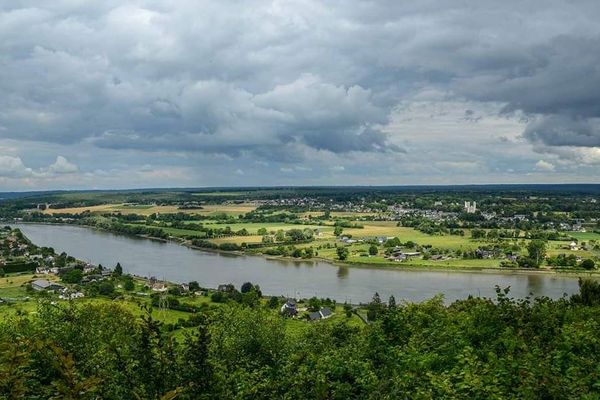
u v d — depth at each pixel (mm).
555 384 13898
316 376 16906
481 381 14383
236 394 15602
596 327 19875
